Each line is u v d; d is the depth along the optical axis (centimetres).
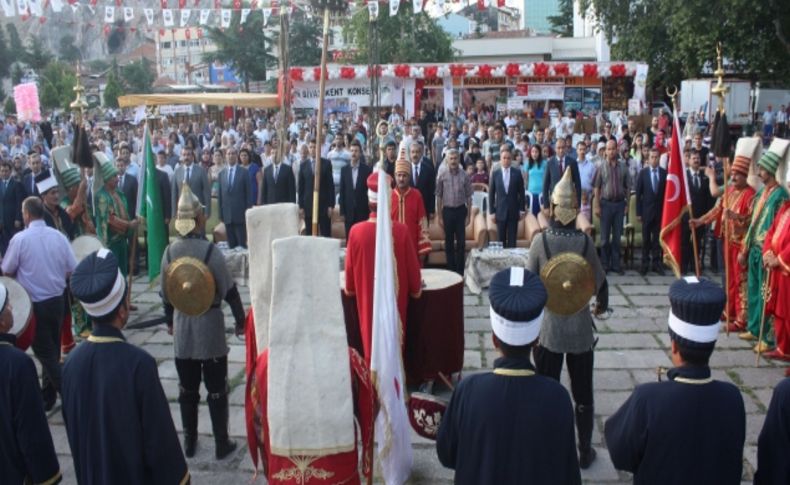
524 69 2417
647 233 1010
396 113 2252
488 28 7056
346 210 1082
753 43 2206
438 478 494
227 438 523
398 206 717
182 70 6431
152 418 329
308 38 4009
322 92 442
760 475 300
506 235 1024
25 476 353
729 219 759
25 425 340
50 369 606
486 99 2656
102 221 827
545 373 486
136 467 327
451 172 975
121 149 1158
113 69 5212
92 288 332
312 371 332
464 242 988
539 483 277
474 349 737
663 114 2083
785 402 290
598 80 2503
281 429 331
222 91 4012
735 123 2664
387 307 416
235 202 1084
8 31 6156
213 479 495
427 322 616
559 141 1039
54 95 4853
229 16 1170
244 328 515
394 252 561
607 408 592
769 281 669
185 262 486
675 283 296
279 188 1084
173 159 1571
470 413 286
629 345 739
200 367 514
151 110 2014
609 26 2798
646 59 2717
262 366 355
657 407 280
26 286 593
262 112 3825
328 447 330
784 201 678
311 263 338
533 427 278
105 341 337
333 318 337
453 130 1889
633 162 1177
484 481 279
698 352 284
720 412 278
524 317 285
